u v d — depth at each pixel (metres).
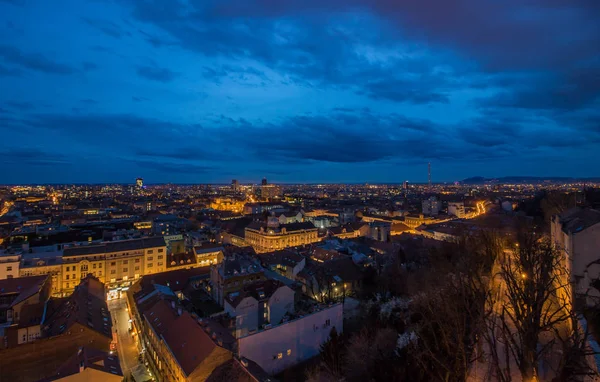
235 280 99.19
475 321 44.91
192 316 72.44
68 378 51.34
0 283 101.19
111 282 133.38
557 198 137.00
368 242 170.50
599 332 41.00
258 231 198.75
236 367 56.66
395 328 74.31
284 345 73.44
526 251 55.38
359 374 60.00
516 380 42.16
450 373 39.22
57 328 74.06
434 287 74.06
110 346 73.56
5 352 62.81
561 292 58.88
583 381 34.94
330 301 104.56
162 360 68.31
